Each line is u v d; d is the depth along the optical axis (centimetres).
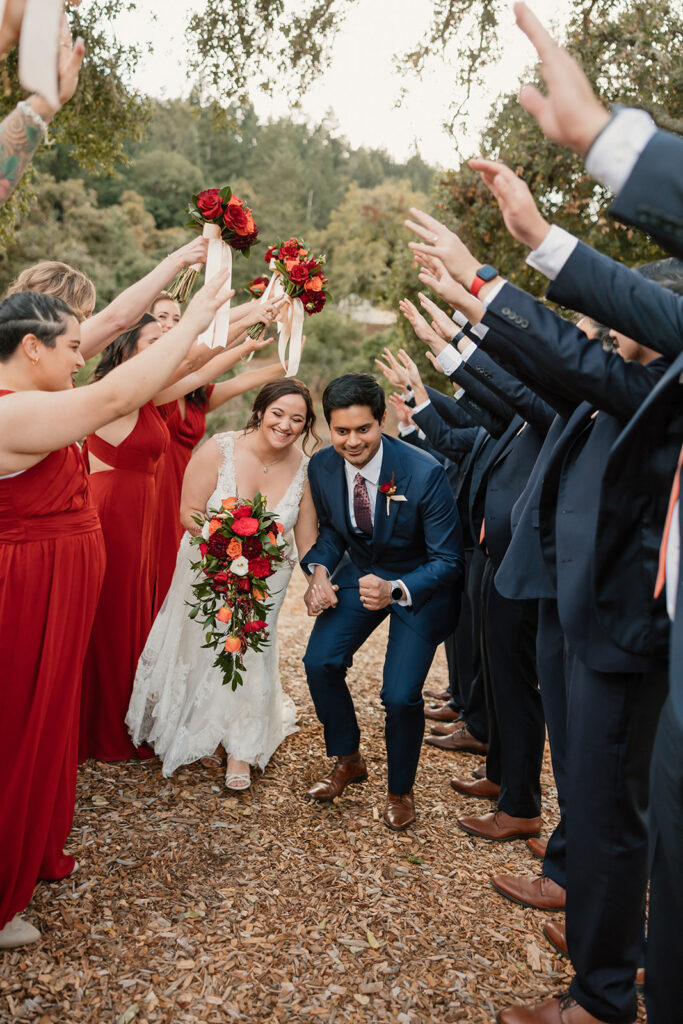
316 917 246
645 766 185
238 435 333
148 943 228
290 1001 209
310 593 320
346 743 324
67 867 255
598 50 397
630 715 181
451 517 314
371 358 3125
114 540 329
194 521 321
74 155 605
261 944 231
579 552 187
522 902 261
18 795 219
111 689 335
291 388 316
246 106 405
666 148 129
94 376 350
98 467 335
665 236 132
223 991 211
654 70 388
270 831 295
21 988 205
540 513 206
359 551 328
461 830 307
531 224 153
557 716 247
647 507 168
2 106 457
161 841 281
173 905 246
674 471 164
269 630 335
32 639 221
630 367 167
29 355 213
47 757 229
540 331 165
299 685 461
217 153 5291
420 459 314
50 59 157
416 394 388
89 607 240
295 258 331
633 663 175
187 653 328
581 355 164
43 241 2852
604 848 184
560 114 134
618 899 184
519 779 297
